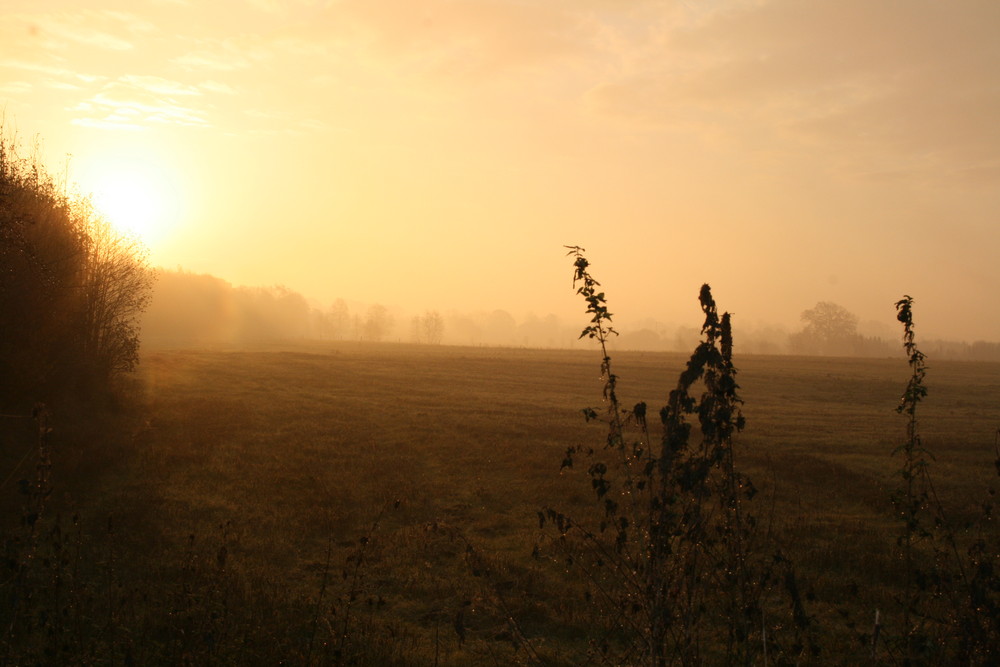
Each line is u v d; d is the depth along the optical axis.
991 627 5.20
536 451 24.23
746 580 5.92
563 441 27.14
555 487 18.64
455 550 12.98
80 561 10.38
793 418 39.91
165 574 10.36
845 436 31.61
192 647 7.10
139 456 20.08
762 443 28.39
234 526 13.97
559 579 11.45
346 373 59.81
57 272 22.62
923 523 15.49
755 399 52.59
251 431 27.05
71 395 24.70
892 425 37.06
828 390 60.03
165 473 18.41
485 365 73.81
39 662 6.25
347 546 13.28
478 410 37.59
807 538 13.82
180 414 29.64
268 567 11.49
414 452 24.22
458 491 18.48
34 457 17.28
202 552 11.95
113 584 9.59
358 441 25.86
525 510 16.48
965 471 22.55
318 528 14.21
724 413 5.09
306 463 21.17
